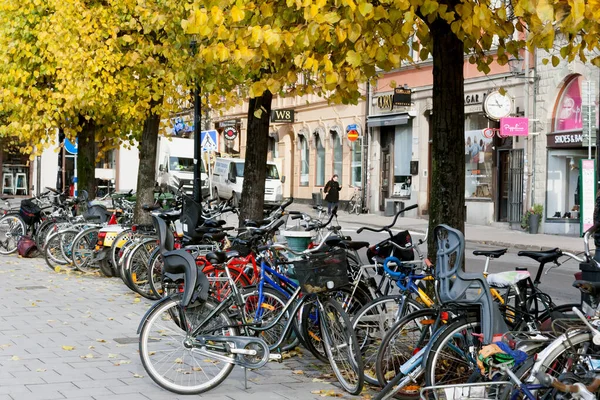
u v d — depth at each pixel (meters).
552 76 27.61
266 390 7.31
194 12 7.84
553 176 27.73
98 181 45.59
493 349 5.69
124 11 16.64
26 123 18.61
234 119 52.03
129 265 12.32
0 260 17.66
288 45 7.73
